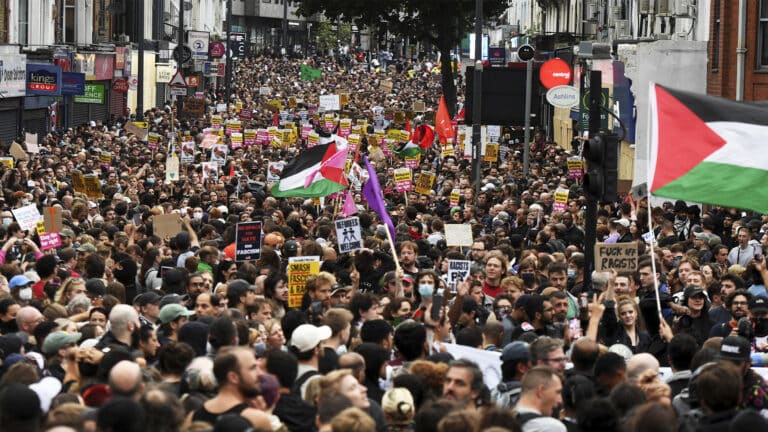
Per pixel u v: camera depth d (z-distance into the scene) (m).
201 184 50.88
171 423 13.37
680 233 40.91
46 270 25.81
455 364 15.61
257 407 14.71
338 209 41.09
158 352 18.62
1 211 36.53
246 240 30.02
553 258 28.12
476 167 58.84
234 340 18.02
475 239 33.22
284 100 133.00
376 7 118.25
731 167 21.03
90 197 44.84
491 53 92.94
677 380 17.81
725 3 54.12
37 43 83.06
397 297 22.22
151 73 130.12
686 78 57.41
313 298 23.34
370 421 12.49
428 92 159.25
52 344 18.23
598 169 25.47
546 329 21.52
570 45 93.00
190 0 175.50
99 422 12.74
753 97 52.78
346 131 75.19
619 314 21.91
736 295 23.03
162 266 27.52
